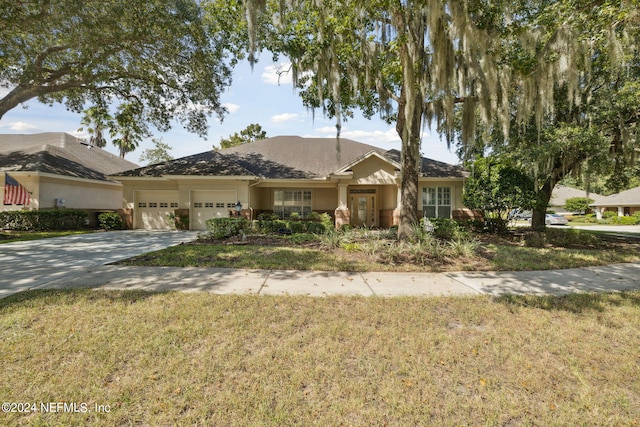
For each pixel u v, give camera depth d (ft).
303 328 12.66
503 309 15.12
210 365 9.73
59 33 36.01
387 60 29.60
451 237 37.52
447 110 27.04
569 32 24.94
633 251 33.24
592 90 36.35
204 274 21.18
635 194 111.34
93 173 64.18
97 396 8.27
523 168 36.81
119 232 48.78
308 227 45.11
